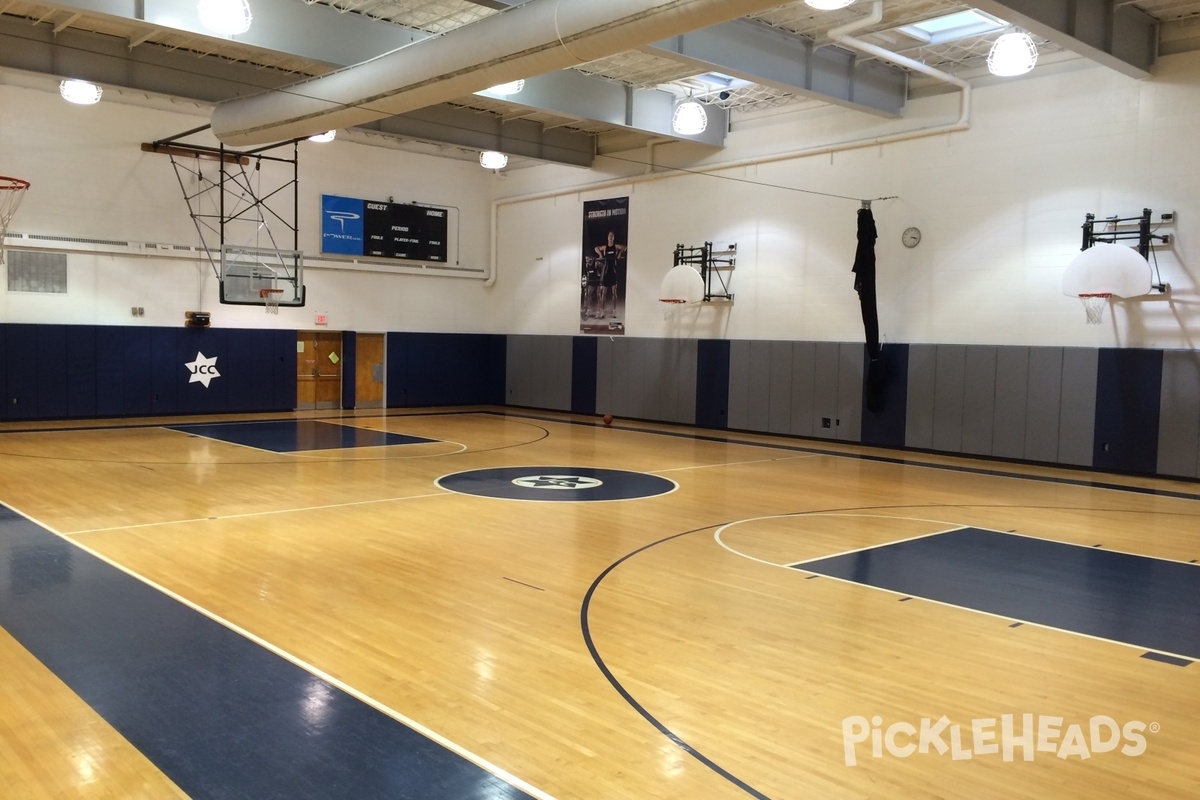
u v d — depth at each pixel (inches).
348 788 127.0
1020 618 217.5
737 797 126.4
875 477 436.1
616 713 155.6
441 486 388.8
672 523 321.4
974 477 441.1
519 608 217.0
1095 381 462.6
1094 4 395.2
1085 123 464.8
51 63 473.7
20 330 580.7
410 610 213.8
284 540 283.1
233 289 640.4
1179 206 435.2
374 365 755.4
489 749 140.4
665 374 673.0
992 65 372.5
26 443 494.3
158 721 148.9
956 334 518.9
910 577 253.8
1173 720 157.5
